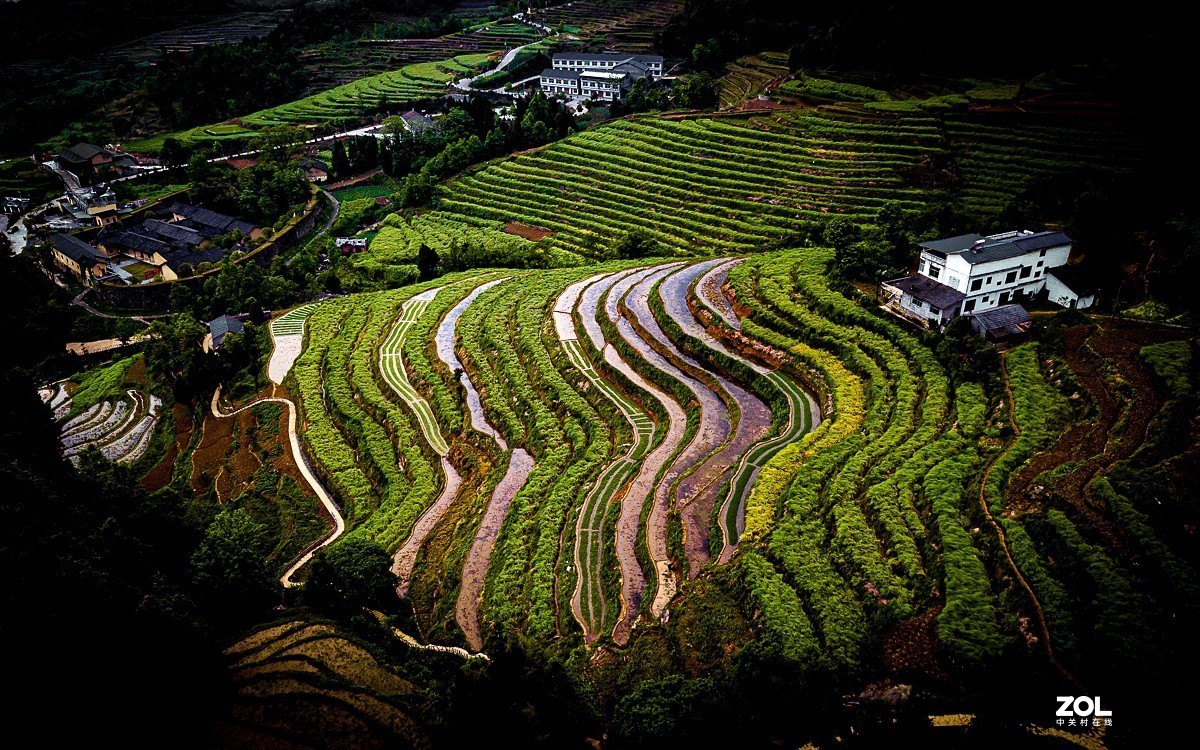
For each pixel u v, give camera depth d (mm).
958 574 47469
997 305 76000
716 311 90562
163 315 140375
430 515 72312
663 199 142875
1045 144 124688
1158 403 57125
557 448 76188
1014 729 37562
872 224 117125
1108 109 130125
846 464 60938
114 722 45250
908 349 73562
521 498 68625
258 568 58000
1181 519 45875
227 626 55188
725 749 41594
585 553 61375
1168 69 134875
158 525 61469
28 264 140625
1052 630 42469
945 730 39500
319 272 147125
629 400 82000
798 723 41969
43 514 55938
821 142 143250
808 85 163625
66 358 125125
